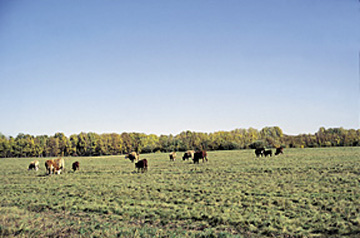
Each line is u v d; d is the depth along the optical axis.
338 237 11.73
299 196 18.31
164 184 24.94
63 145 123.00
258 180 24.75
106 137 127.06
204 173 31.33
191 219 15.02
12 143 117.19
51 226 13.97
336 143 95.81
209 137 121.62
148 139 132.88
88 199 20.50
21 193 24.12
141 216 15.84
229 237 12.17
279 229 12.91
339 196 17.78
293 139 108.19
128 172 36.06
